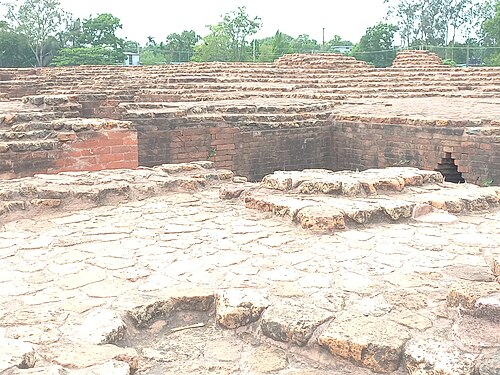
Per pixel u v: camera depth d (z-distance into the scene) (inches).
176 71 1355.8
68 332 162.9
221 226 264.2
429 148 567.8
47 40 2987.2
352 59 1433.3
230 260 219.0
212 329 179.2
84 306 179.2
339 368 155.5
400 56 1535.4
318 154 658.2
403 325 162.7
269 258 220.5
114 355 149.7
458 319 162.7
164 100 858.8
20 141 412.5
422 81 1102.4
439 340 154.1
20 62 3029.0
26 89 1111.0
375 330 158.7
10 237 252.2
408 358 148.4
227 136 601.9
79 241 245.1
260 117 617.3
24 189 296.7
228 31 2871.6
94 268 212.8
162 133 569.9
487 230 253.9
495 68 1176.2
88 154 436.5
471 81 1068.5
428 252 225.0
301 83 1119.6
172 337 174.9
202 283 197.3
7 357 142.1
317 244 236.1
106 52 2854.3
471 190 303.7
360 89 1002.1
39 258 224.7
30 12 2933.1
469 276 199.0
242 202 307.1
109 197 307.0
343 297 181.8
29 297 186.9
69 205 296.7
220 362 159.6
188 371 155.0
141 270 209.8
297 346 162.9
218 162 601.0
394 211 265.0
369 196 293.7
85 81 1127.0
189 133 583.5
